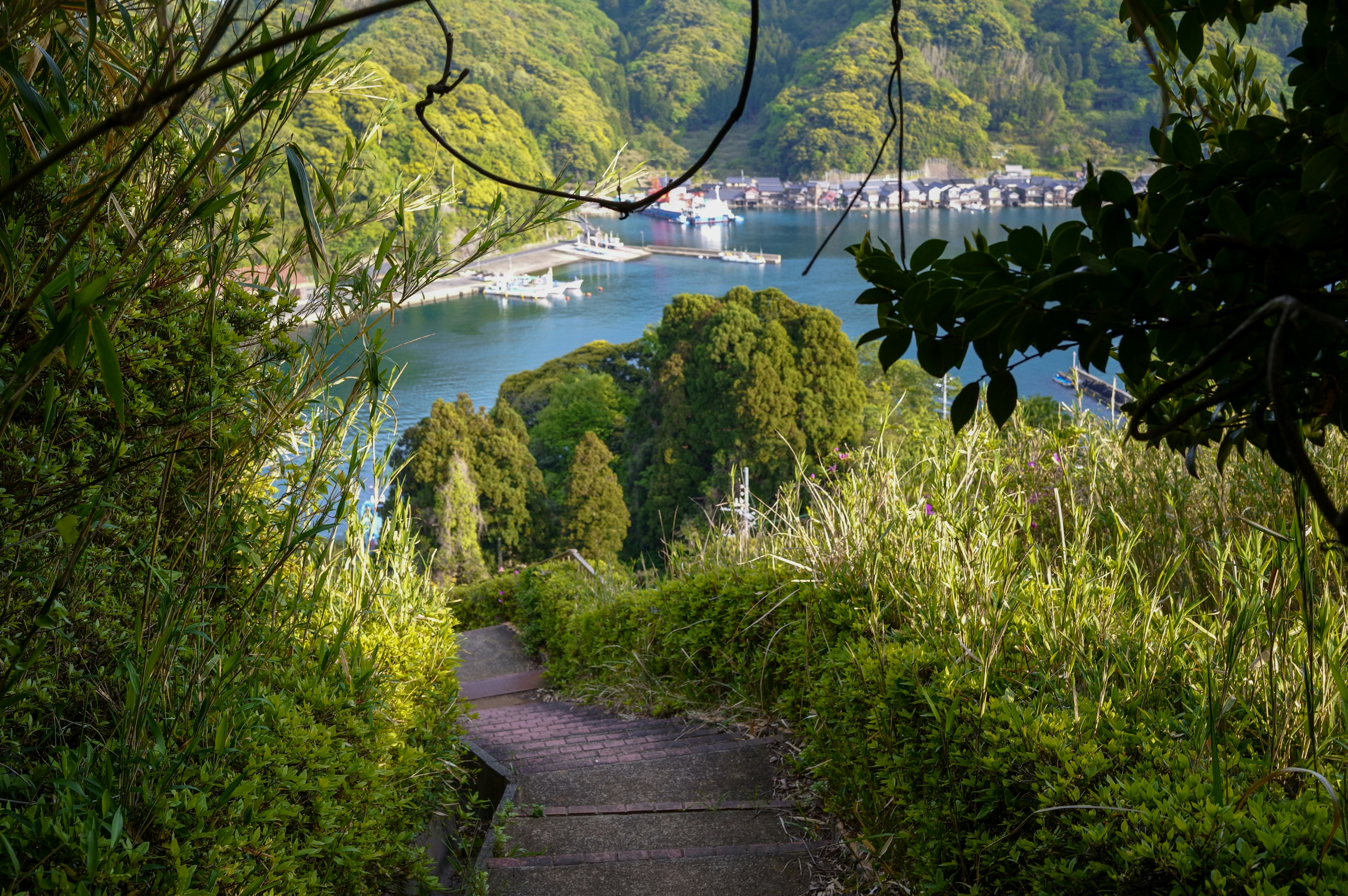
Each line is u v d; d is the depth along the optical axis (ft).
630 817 9.95
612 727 13.42
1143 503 10.50
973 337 3.44
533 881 8.70
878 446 11.76
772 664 12.48
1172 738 6.26
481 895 8.34
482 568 67.97
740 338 76.59
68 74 4.91
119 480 5.51
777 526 13.84
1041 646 7.79
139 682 4.89
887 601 9.80
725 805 10.00
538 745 12.76
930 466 11.23
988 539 8.92
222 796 5.02
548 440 106.32
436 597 11.38
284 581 7.52
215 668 5.87
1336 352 3.46
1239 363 3.88
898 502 10.46
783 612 12.14
